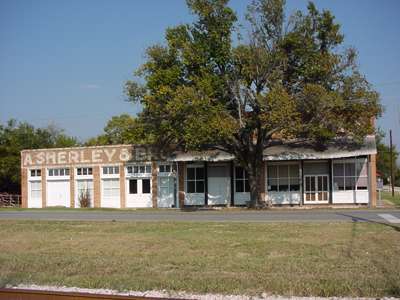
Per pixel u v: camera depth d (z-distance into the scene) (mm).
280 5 36375
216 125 34344
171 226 21594
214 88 36406
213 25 37344
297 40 36688
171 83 37125
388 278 10523
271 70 37000
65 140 72312
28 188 51594
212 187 45344
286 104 33969
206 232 19156
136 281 11039
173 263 13148
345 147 41094
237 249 14984
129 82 38562
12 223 24688
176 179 46000
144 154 46875
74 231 20797
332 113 37500
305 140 40812
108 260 13781
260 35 37094
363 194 42656
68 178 50125
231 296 9734
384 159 95625
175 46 37625
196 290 10219
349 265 12078
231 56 36906
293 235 17562
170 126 37562
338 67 37375
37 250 16188
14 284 11250
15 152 63156
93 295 8969
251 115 37906
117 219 26609
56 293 9195
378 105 37344
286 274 11281
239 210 36625
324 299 9406
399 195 71562
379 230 18422
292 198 43594
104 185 48688
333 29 37750
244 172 44781
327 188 43219
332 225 20297
